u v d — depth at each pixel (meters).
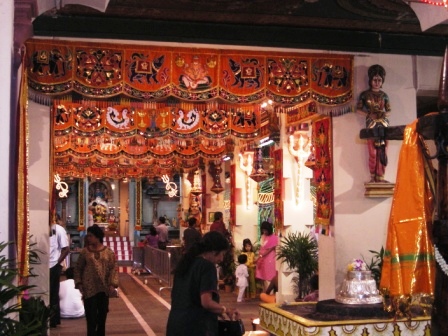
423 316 6.47
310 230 12.88
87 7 8.19
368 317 6.45
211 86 8.82
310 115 10.50
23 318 5.81
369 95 9.32
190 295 5.42
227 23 9.04
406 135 4.42
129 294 15.66
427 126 4.21
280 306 7.44
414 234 4.28
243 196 16.80
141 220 31.25
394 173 9.66
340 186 9.57
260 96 8.95
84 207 31.09
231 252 16.08
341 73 9.30
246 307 13.16
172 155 17.06
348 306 6.56
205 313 5.41
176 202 32.22
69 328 10.66
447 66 4.17
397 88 9.70
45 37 8.39
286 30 9.21
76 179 30.53
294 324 6.47
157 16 8.70
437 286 4.07
